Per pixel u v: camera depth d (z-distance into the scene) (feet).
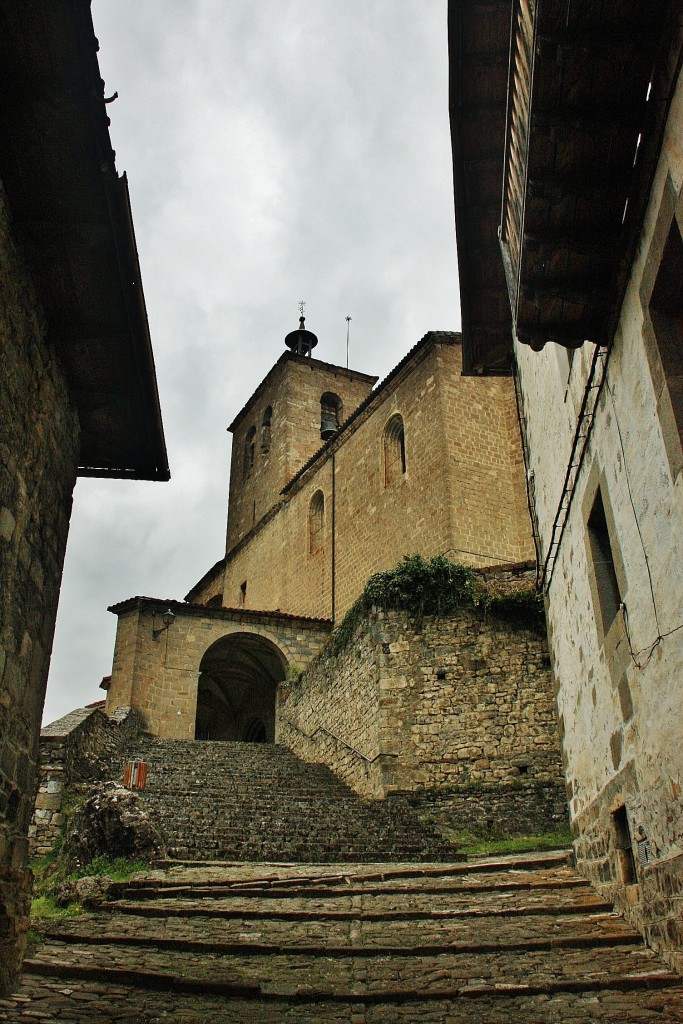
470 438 82.79
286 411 135.44
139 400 29.37
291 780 60.13
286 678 89.86
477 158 33.94
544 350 38.63
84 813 39.42
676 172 18.28
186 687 84.79
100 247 23.18
